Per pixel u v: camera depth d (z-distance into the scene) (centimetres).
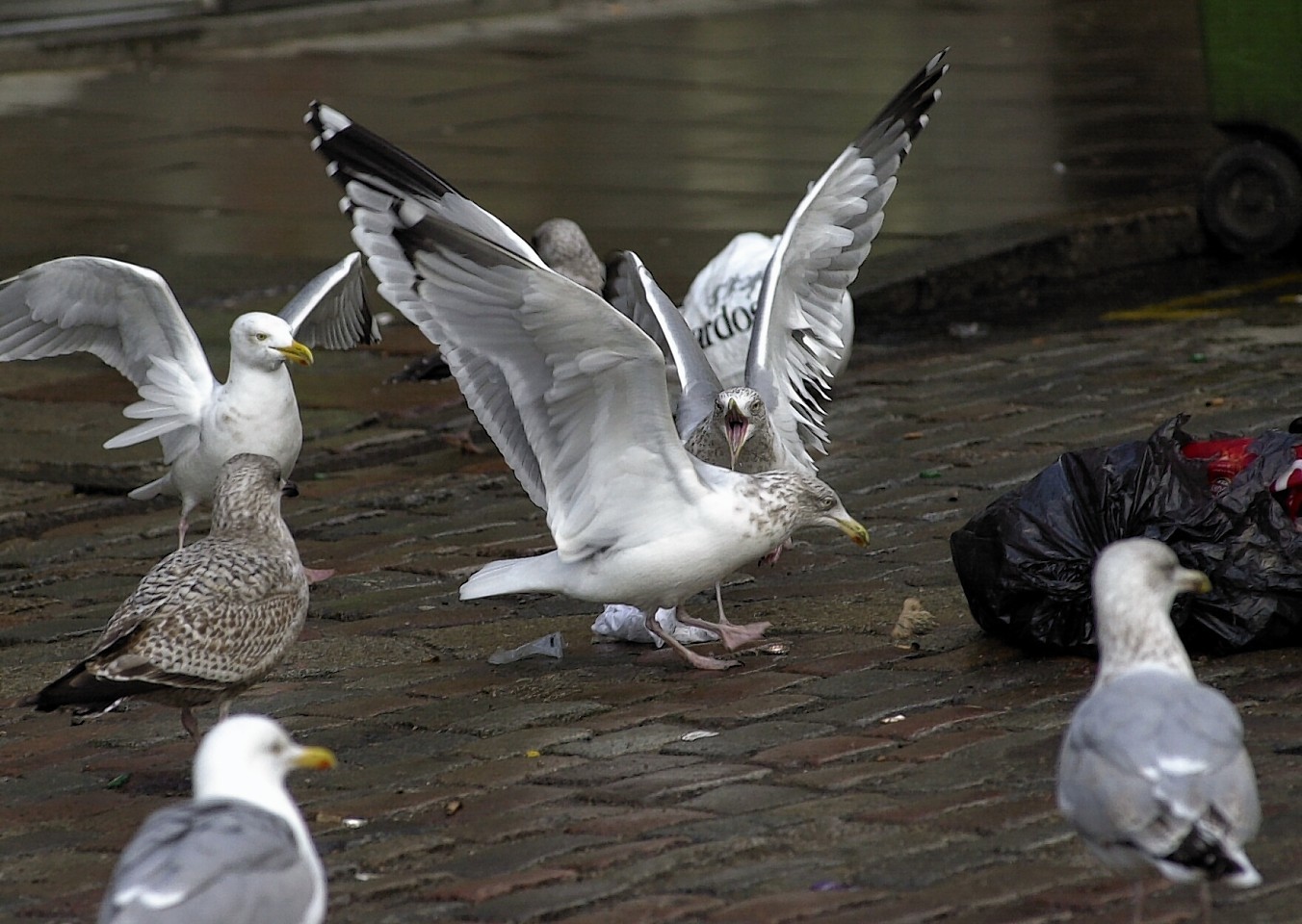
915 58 3092
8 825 727
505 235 862
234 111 2689
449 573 1058
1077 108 2639
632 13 3606
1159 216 1972
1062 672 834
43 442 1350
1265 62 1822
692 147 2408
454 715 827
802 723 788
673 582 857
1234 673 814
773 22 3512
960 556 877
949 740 753
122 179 2281
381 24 3391
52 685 728
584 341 812
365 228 888
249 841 502
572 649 927
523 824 694
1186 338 1548
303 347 1063
